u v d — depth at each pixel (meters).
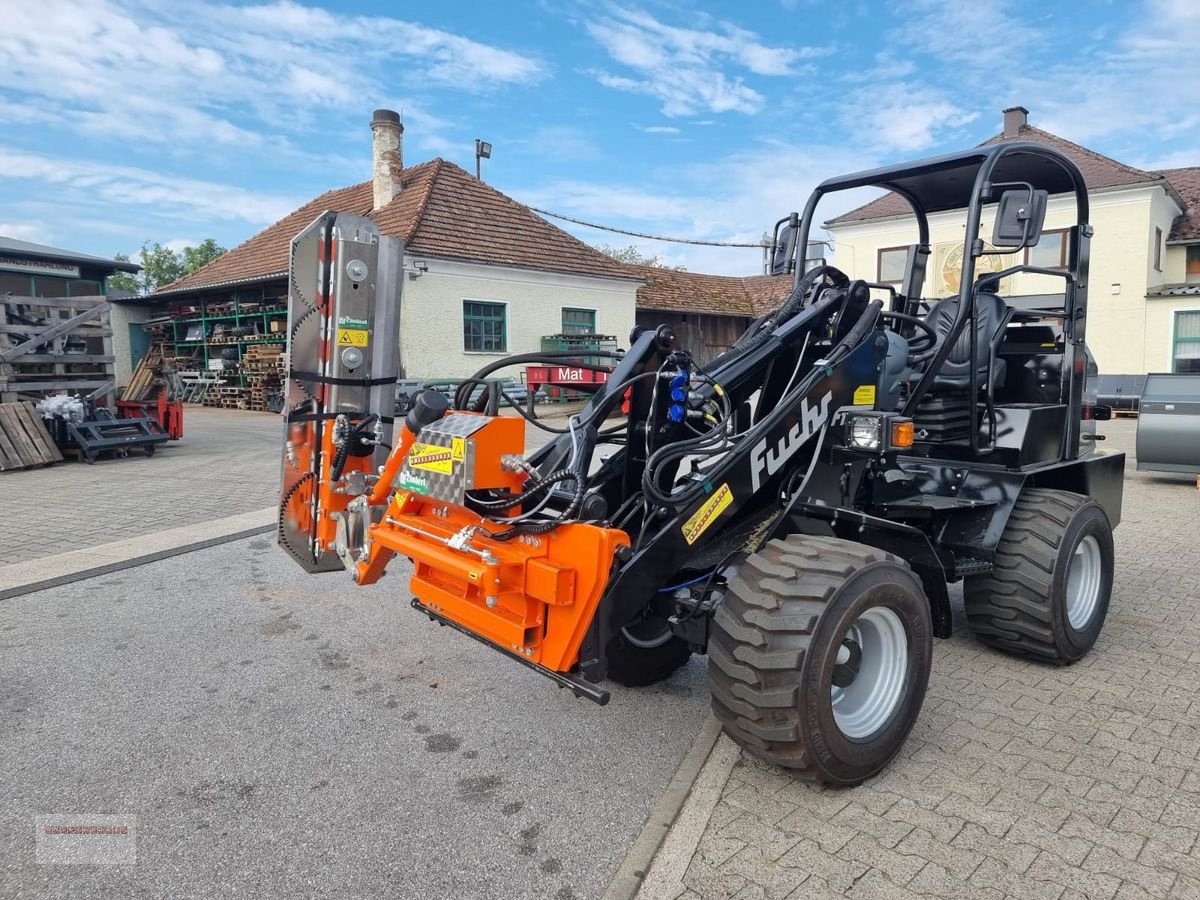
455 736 3.33
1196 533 6.57
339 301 3.82
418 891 2.38
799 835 2.60
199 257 46.97
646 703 3.65
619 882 2.39
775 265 4.53
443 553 2.98
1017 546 3.79
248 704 3.62
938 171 3.99
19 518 7.15
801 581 2.70
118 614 4.75
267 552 6.11
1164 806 2.74
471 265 17.62
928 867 2.43
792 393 3.29
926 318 4.64
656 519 3.04
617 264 20.78
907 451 4.32
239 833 2.67
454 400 3.52
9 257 15.41
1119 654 4.09
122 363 23.44
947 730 3.31
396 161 19.05
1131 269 19.02
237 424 15.95
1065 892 2.31
